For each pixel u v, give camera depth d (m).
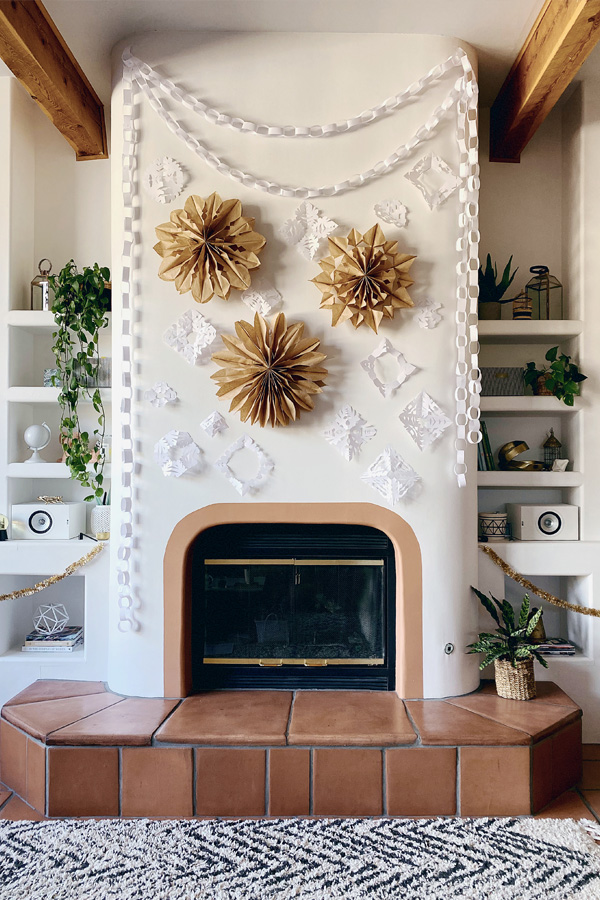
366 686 2.84
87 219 3.28
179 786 2.33
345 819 2.30
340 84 2.72
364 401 2.72
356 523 2.72
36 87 2.64
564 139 3.23
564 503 3.21
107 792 2.33
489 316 3.07
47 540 3.03
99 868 2.01
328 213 2.73
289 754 2.33
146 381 2.73
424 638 2.72
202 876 1.97
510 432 3.27
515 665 2.69
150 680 2.73
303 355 2.64
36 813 2.36
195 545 2.86
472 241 2.71
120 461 2.78
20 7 2.34
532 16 2.57
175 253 2.67
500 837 2.18
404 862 2.04
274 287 2.72
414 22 2.64
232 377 2.65
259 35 2.73
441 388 2.72
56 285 2.98
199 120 2.74
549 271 3.25
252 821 2.28
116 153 2.81
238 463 2.73
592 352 3.02
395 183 2.72
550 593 3.24
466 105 2.72
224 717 2.50
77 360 3.00
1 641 3.03
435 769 2.32
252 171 2.73
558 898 1.87
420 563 2.71
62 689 2.84
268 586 2.92
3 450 3.05
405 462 2.72
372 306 2.63
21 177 3.16
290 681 2.86
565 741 2.53
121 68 2.76
